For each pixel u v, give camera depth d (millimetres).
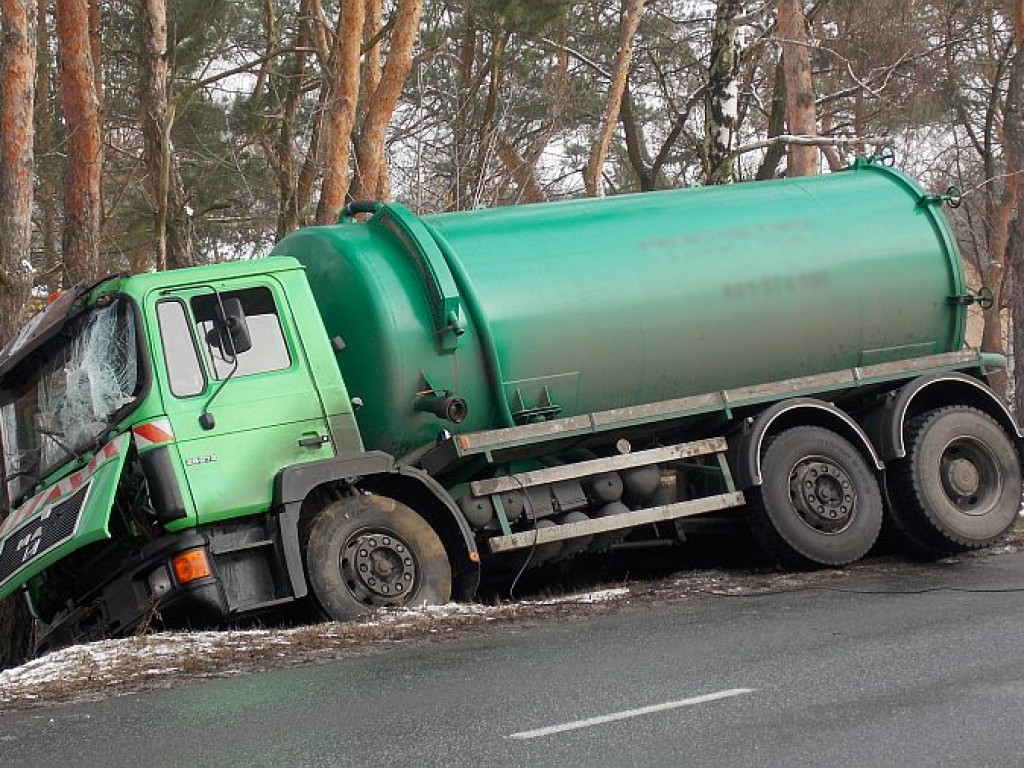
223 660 11281
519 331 15156
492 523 15156
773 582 15281
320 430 13938
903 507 17109
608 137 30125
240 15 35000
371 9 28891
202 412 13422
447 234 15484
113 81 36906
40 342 14094
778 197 17234
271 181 35438
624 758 7375
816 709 8336
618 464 15680
